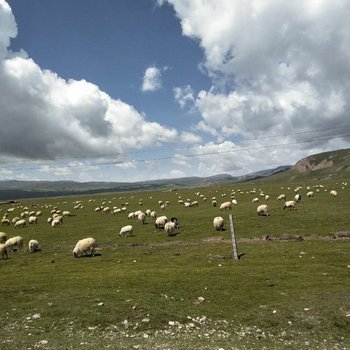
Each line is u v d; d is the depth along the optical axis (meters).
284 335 17.30
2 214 109.44
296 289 23.47
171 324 18.72
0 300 23.80
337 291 22.44
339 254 33.28
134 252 41.00
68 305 21.70
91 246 41.16
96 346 16.42
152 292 23.64
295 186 155.88
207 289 24.23
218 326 18.44
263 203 86.12
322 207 68.75
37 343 16.97
